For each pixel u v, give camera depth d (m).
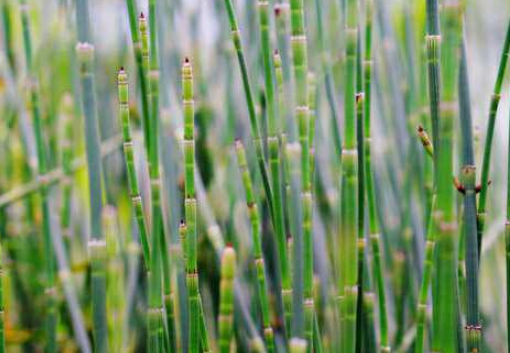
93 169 0.68
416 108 0.86
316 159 0.84
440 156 0.64
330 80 0.78
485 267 1.01
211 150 0.87
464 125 0.68
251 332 0.78
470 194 0.68
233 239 0.84
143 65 0.71
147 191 0.87
